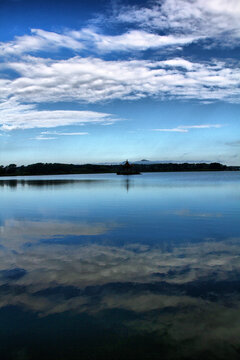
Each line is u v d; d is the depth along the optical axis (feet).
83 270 22.63
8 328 14.80
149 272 21.99
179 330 14.32
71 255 26.71
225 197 81.41
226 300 17.20
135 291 18.65
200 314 15.70
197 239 32.37
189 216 48.85
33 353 12.92
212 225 40.47
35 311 16.37
